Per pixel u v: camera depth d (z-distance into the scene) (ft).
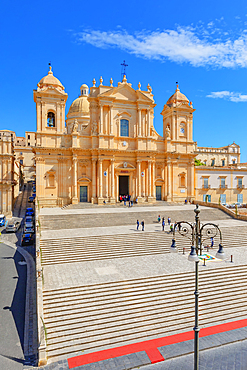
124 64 167.63
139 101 166.91
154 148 176.24
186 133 185.98
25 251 103.55
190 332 51.57
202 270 71.92
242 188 201.05
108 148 158.40
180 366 43.01
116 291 60.75
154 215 130.00
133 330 51.21
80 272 69.62
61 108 157.07
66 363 43.68
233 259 81.30
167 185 178.29
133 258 81.41
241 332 52.08
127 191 185.78
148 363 43.55
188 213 136.36
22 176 280.72
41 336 45.96
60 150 155.43
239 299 62.64
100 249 85.76
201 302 59.93
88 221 116.57
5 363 43.68
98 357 44.80
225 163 294.87
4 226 143.23
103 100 158.51
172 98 187.01
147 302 58.39
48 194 154.61
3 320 55.36
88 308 55.31
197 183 189.16
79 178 158.61
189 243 94.94
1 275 78.64
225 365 43.34
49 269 71.82
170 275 68.03
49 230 104.22
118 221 119.24
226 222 124.98
